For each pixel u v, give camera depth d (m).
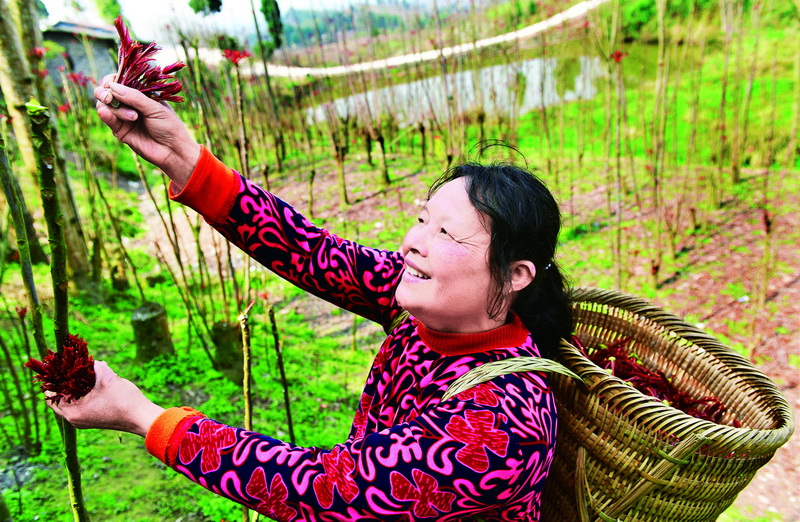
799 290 4.50
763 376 1.39
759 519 2.86
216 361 3.71
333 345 4.54
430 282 0.93
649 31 10.08
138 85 0.93
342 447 0.82
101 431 2.90
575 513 1.09
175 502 2.40
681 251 5.28
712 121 7.28
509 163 1.04
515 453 0.79
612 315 1.67
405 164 8.46
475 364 0.94
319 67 9.52
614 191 6.48
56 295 0.73
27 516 2.21
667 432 0.97
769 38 8.29
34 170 4.16
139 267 5.88
